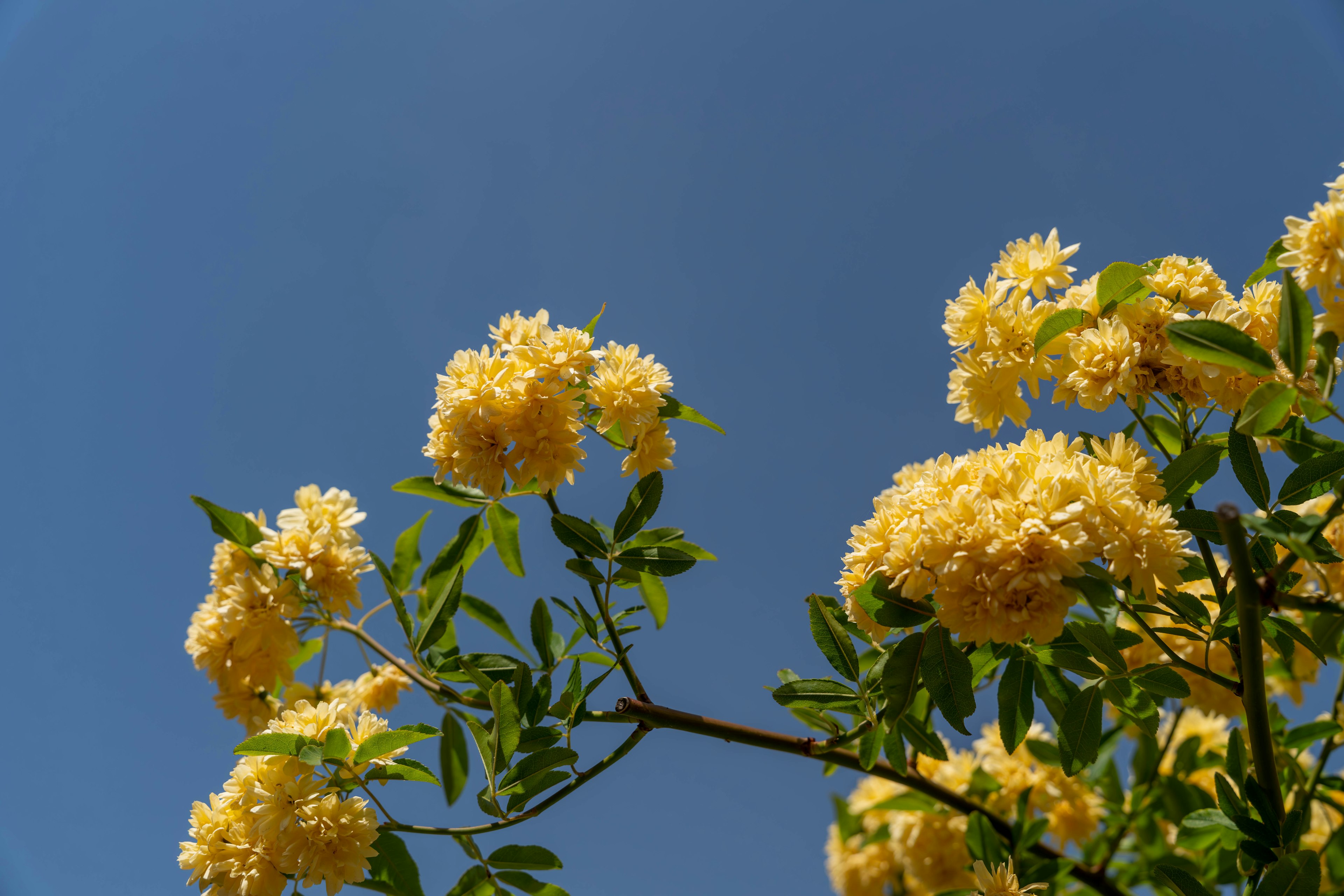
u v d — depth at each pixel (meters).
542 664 0.84
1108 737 0.94
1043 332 0.79
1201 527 0.77
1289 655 0.78
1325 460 0.76
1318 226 0.73
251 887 0.79
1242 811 0.78
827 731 0.85
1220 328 0.74
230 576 0.87
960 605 0.74
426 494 0.87
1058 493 0.74
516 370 0.81
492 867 0.80
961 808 0.88
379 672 0.89
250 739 0.79
